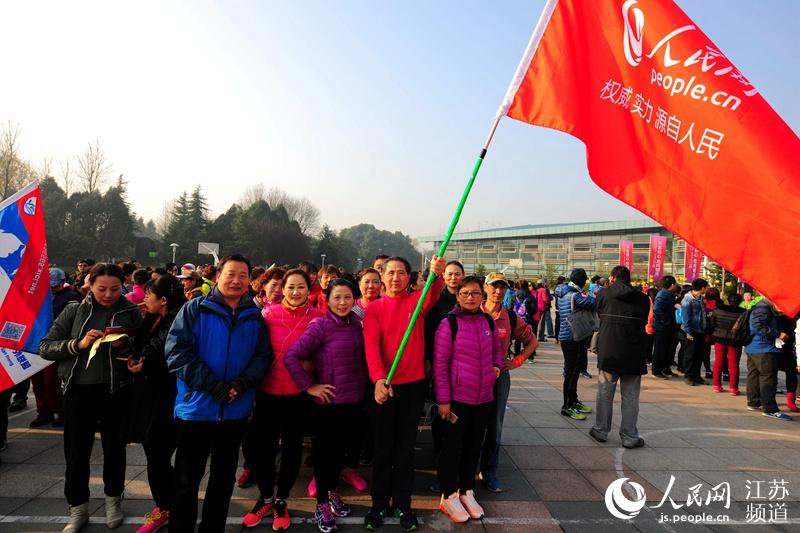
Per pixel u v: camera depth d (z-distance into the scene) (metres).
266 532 2.97
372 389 3.19
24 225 3.72
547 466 4.13
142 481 3.62
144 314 3.21
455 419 3.17
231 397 2.61
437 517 3.20
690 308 7.90
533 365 9.45
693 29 2.88
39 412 4.95
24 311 3.66
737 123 2.68
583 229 49.59
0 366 3.77
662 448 4.65
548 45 3.19
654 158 2.90
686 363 8.05
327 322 3.13
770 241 2.52
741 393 7.28
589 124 3.08
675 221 2.79
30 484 3.54
